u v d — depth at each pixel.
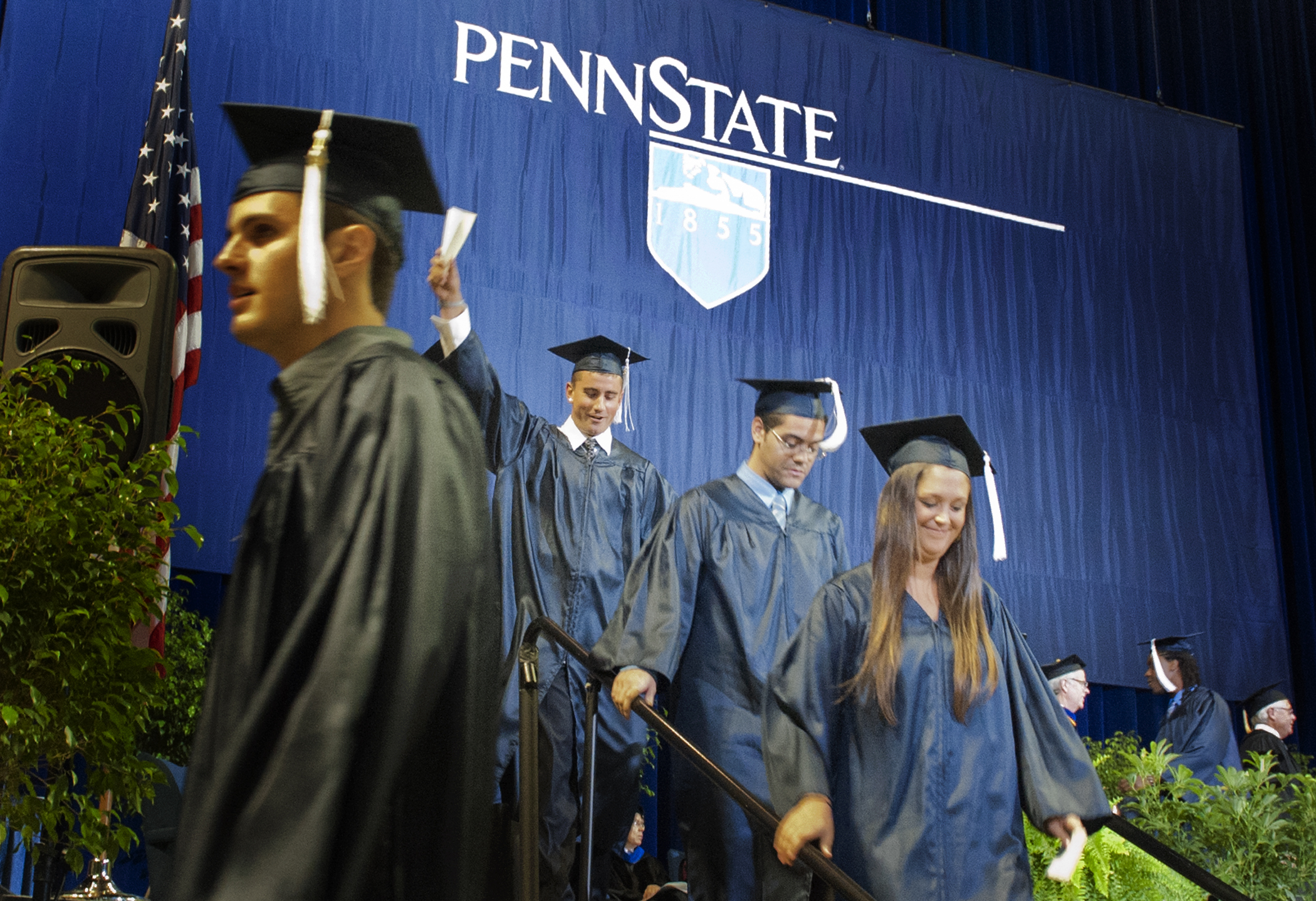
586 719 3.22
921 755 2.86
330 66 5.94
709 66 6.74
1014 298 7.09
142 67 5.58
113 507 2.20
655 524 5.72
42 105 5.40
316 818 0.71
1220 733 6.39
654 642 4.80
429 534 0.81
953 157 7.18
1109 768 4.30
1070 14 7.99
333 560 0.78
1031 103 7.47
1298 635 7.54
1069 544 6.80
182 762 4.36
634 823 5.65
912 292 6.86
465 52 6.21
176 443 2.36
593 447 5.68
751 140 6.73
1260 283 8.12
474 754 0.81
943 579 3.08
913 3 7.55
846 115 6.99
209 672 0.80
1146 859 3.48
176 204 5.03
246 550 0.82
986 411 6.83
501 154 6.16
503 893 2.14
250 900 0.69
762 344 6.44
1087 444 7.02
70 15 5.52
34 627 2.09
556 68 6.38
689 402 6.19
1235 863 3.80
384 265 1.02
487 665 0.84
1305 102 8.55
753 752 4.66
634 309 6.22
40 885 2.87
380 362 0.90
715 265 6.45
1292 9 8.72
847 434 6.46
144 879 4.69
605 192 6.32
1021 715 3.00
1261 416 7.77
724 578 4.98
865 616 3.01
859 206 6.88
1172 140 7.80
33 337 2.86
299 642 0.76
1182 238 7.64
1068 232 7.35
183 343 4.85
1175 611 6.93
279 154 1.07
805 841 2.72
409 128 1.11
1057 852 3.28
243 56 5.78
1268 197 8.20
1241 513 7.26
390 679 0.76
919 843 2.80
